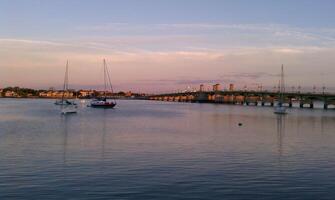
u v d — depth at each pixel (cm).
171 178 3148
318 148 4988
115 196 2652
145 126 8512
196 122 10069
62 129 7506
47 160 3875
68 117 11744
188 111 17462
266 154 4422
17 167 3516
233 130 7675
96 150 4594
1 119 10588
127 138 5962
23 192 2720
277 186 2945
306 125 9275
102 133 6762
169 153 4403
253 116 13400
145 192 2748
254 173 3366
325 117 12988
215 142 5531
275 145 5272
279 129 8062
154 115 13550
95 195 2667
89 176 3195
